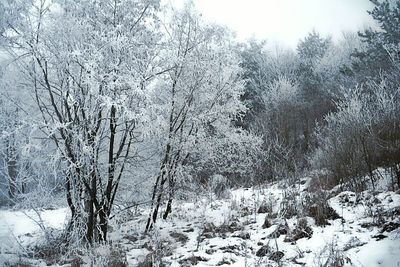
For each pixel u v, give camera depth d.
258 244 5.85
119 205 8.15
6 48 6.45
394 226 5.11
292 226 6.25
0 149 6.45
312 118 18.28
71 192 6.89
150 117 6.93
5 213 6.79
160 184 8.09
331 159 8.94
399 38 17.39
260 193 9.63
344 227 5.68
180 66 7.69
